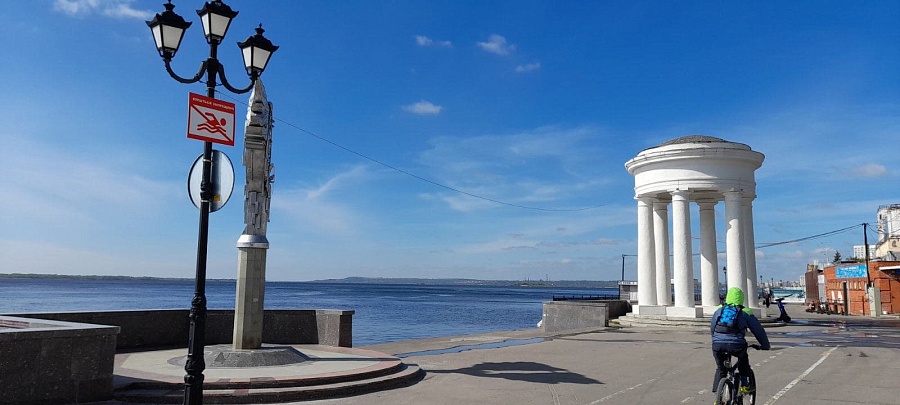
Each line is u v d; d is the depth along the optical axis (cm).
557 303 3055
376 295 15688
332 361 1296
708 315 2908
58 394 905
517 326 4825
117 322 1455
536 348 1862
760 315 2983
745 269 2864
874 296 4134
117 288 19450
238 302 1298
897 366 1460
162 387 1015
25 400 869
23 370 870
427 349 1839
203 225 808
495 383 1199
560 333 2473
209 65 855
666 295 3078
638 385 1177
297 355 1295
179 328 1584
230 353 1224
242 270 1305
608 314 2944
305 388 1049
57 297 10462
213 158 841
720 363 851
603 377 1274
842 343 2052
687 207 2877
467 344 2009
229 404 996
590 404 997
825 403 1012
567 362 1513
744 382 856
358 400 1031
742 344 837
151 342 1525
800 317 3994
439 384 1189
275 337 1656
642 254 3059
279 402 1015
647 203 3083
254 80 1015
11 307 6881
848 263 4891
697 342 2061
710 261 3089
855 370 1391
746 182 2897
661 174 2930
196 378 775
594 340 2153
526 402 1012
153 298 10450
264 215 1345
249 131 1330
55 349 905
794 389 1144
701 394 1084
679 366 1445
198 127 812
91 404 931
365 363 1266
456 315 6688
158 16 843
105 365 964
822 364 1495
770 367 1441
